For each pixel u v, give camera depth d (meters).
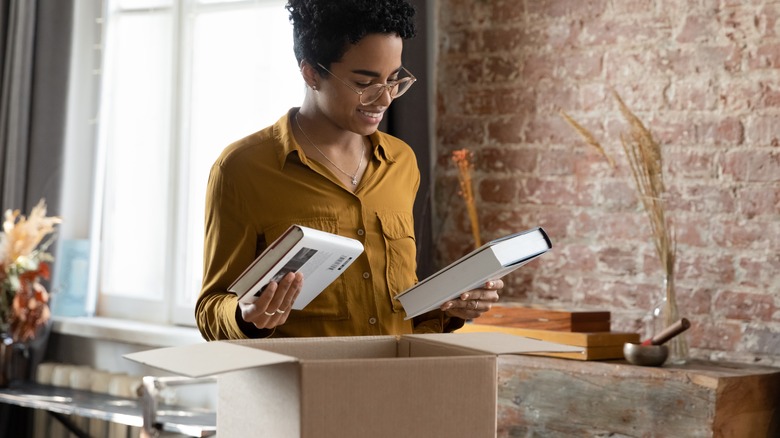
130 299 4.22
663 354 2.47
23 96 4.18
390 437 1.07
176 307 4.05
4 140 4.24
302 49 1.80
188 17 4.00
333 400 1.04
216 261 1.79
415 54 3.19
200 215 3.99
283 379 1.06
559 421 2.54
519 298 3.17
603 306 2.98
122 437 3.84
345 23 1.72
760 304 2.68
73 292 4.25
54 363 4.16
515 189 3.18
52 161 4.14
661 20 2.87
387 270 1.84
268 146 1.82
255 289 1.47
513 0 3.19
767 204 2.68
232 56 3.83
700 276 2.79
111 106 4.31
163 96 4.12
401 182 1.94
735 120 2.73
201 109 3.96
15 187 4.18
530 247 1.62
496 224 3.22
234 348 1.11
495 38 3.23
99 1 4.32
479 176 3.26
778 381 2.48
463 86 3.30
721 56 2.76
